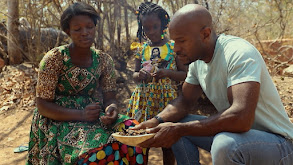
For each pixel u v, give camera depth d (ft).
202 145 6.84
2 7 21.21
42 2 17.17
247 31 15.88
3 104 15.02
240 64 5.37
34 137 7.20
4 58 19.81
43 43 18.63
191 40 5.68
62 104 7.06
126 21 19.65
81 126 6.61
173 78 8.67
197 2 13.92
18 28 19.39
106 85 7.81
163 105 8.75
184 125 5.56
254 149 5.28
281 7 18.30
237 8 14.89
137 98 8.85
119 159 6.32
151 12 8.71
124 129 6.66
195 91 7.01
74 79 7.09
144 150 6.63
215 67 5.92
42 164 6.67
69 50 7.06
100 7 16.48
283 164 5.56
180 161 6.82
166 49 8.95
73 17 6.72
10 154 10.38
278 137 5.68
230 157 5.18
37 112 7.14
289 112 12.39
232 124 5.18
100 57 7.56
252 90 5.16
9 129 12.60
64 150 6.25
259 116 5.76
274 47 20.62
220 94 6.09
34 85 16.44
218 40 5.94
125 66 18.48
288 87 15.31
